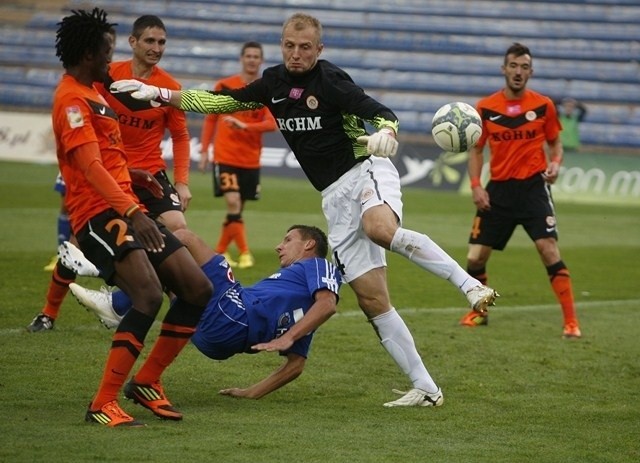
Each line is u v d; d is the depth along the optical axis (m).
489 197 35.22
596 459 18.33
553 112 34.69
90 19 19.42
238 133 46.16
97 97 19.73
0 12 128.25
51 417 19.78
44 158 92.00
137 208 18.88
